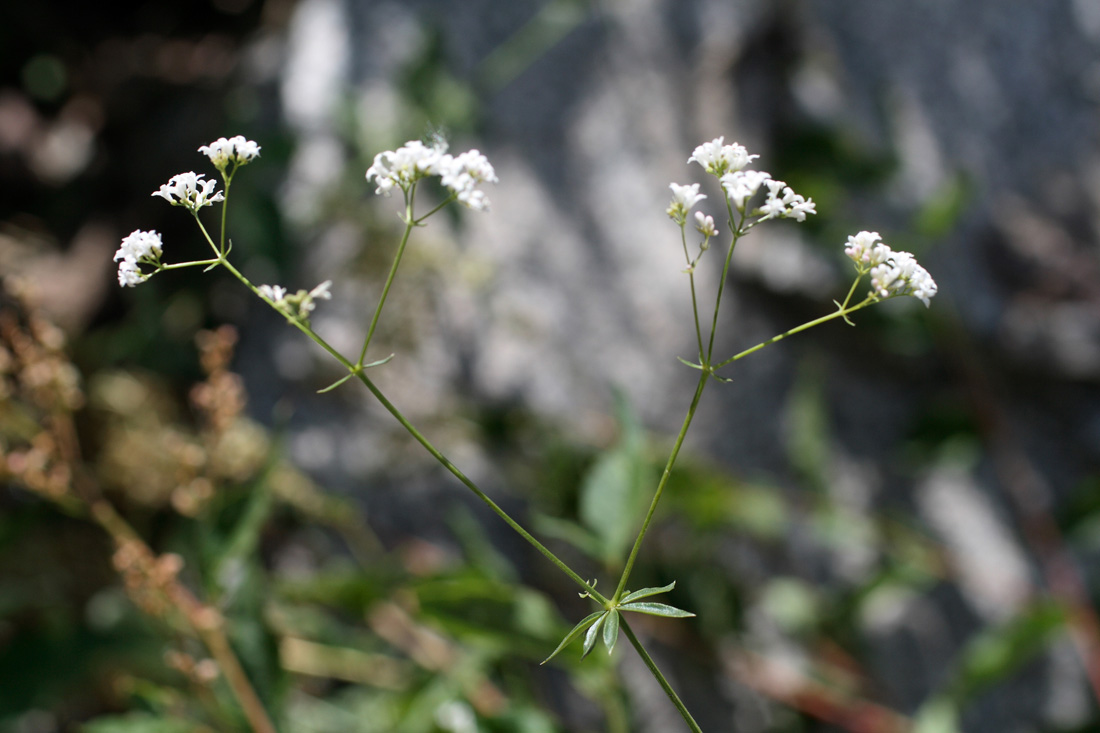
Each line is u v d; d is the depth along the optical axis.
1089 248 0.72
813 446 0.59
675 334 0.69
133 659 0.54
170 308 0.71
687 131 0.74
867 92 0.76
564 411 0.67
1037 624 0.50
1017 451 0.68
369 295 0.69
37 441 0.47
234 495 0.48
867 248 0.38
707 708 0.62
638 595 0.37
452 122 0.65
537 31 0.72
